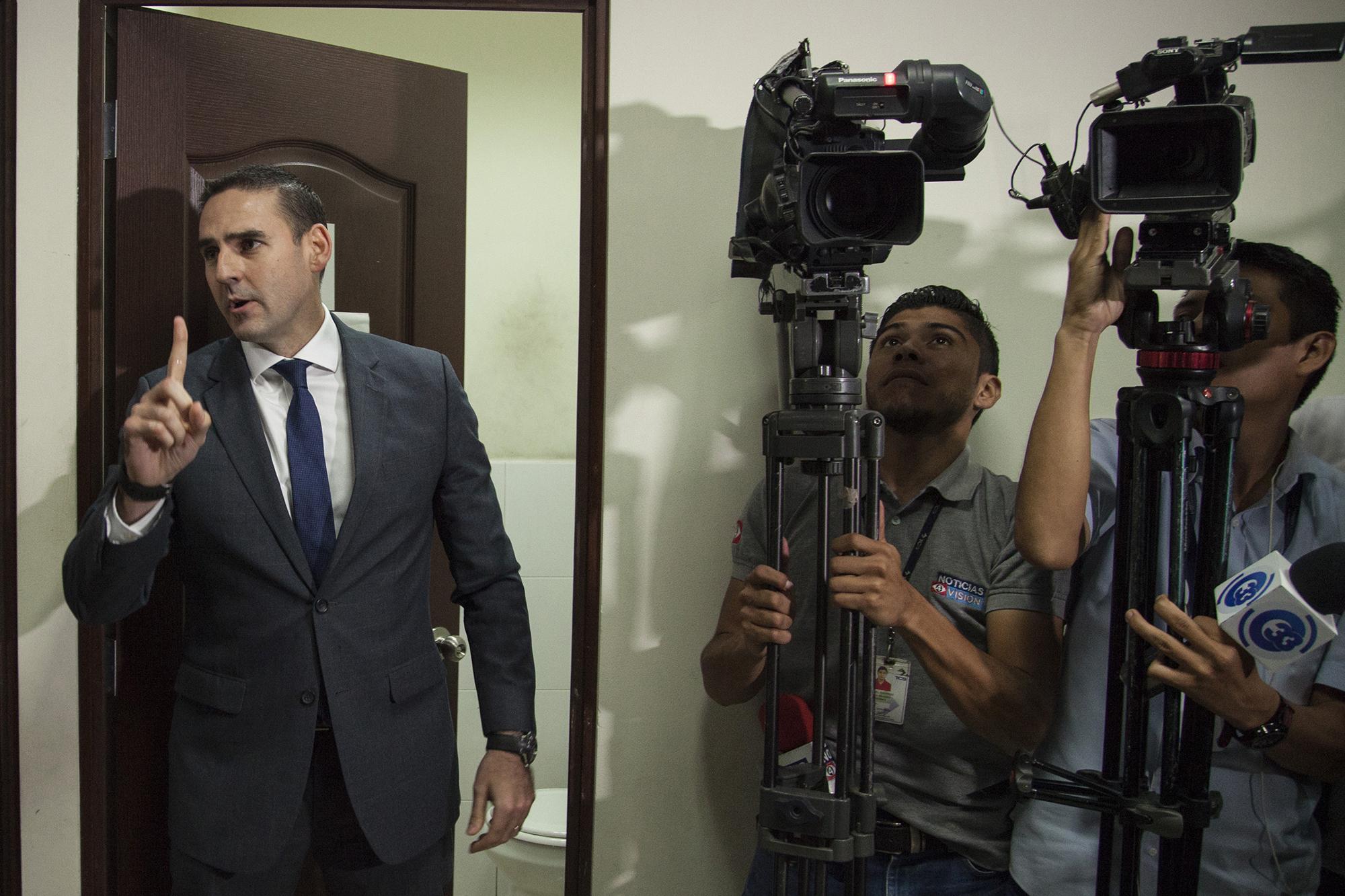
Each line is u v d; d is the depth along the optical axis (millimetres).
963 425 1500
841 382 1228
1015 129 1715
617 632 1748
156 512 1306
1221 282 1096
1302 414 1677
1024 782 1165
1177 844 1127
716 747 1744
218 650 1443
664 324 1730
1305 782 1297
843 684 1207
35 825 1698
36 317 1683
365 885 1505
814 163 1168
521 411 2996
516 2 1717
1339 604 1021
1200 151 1076
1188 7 1702
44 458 1688
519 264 2984
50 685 1694
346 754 1421
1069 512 1254
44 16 1673
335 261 1860
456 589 1622
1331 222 1702
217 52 1742
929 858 1407
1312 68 1697
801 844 1214
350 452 1506
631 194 1720
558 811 2574
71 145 1683
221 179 1479
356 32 2904
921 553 1460
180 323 1251
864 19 1710
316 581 1446
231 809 1414
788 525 1541
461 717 2898
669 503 1742
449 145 1973
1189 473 1225
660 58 1711
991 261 1727
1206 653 1056
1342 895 1436
